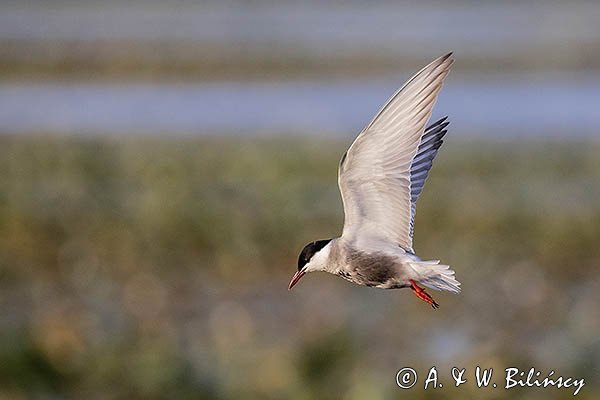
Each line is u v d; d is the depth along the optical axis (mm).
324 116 27047
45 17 48938
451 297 15117
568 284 15914
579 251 17062
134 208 18688
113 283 16422
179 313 15070
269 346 12969
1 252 17469
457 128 24891
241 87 32406
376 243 8383
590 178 20094
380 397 11000
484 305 14945
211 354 12555
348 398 11078
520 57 35688
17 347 11789
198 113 28062
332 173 20984
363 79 33500
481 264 16562
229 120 26844
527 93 29562
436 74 8203
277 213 18312
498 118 26109
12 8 53312
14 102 30281
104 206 18859
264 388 11562
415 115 8211
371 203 8414
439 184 19766
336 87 32000
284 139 23516
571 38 39000
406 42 40000
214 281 16484
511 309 14797
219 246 17484
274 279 16469
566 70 33438
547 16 45594
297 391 11344
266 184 19828
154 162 21844
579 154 21641
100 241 17719
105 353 12055
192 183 20062
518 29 42344
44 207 18875
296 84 32750
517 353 12258
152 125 26422
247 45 39531
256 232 17750
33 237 17797
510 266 16516
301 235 17797
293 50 38344
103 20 47406
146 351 12039
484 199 18719
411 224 8336
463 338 13609
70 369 11852
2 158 22500
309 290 15820
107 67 36125
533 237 17406
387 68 35250
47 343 12070
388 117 8172
